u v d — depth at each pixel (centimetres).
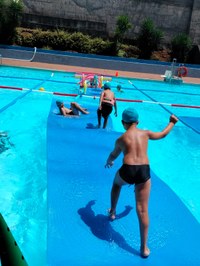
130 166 378
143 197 376
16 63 2136
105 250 400
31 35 2427
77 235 423
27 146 745
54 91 1452
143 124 1087
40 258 380
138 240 425
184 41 2567
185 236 444
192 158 797
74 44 2442
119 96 1538
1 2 2272
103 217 466
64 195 521
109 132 882
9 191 538
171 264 386
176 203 531
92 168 635
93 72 2147
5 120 945
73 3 2591
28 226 444
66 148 736
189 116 1238
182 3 2644
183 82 2109
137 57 2573
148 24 2544
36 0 2556
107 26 2655
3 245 208
